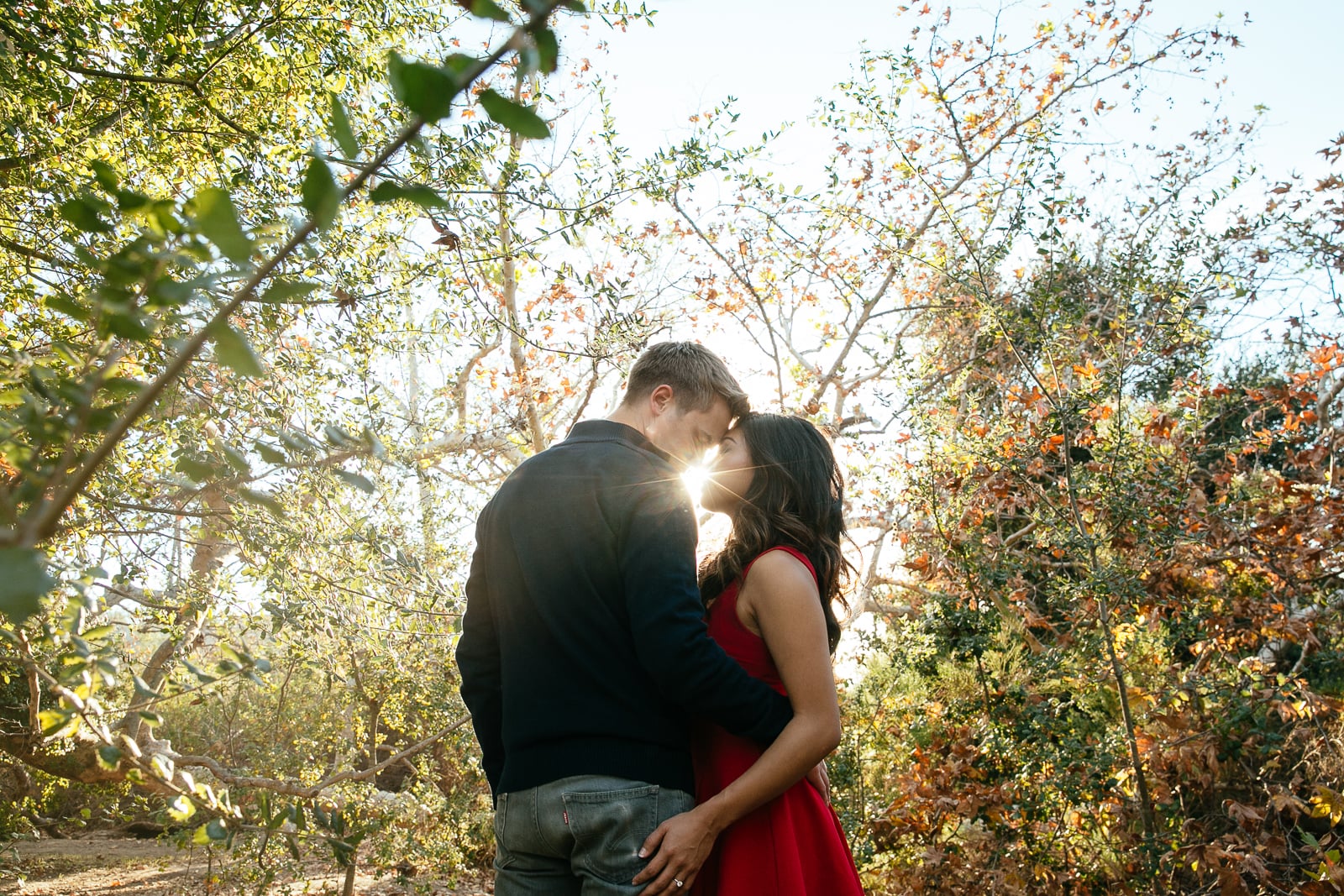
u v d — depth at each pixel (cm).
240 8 342
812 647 161
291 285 62
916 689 566
